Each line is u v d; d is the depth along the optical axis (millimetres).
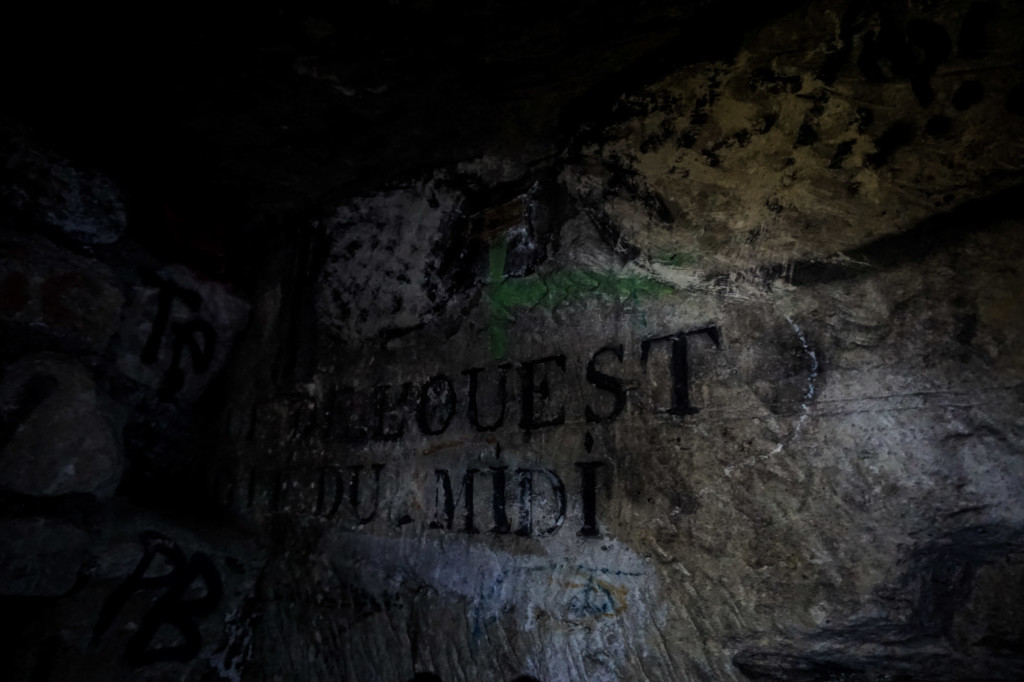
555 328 1281
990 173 923
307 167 1631
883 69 1012
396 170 1599
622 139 1263
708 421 1066
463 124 1431
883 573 903
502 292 1377
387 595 1366
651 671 1053
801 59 1078
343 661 1395
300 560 1512
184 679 1424
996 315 886
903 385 926
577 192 1318
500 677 1192
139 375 1610
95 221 1546
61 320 1457
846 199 1021
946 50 965
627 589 1090
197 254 1731
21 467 1312
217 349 1769
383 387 1503
